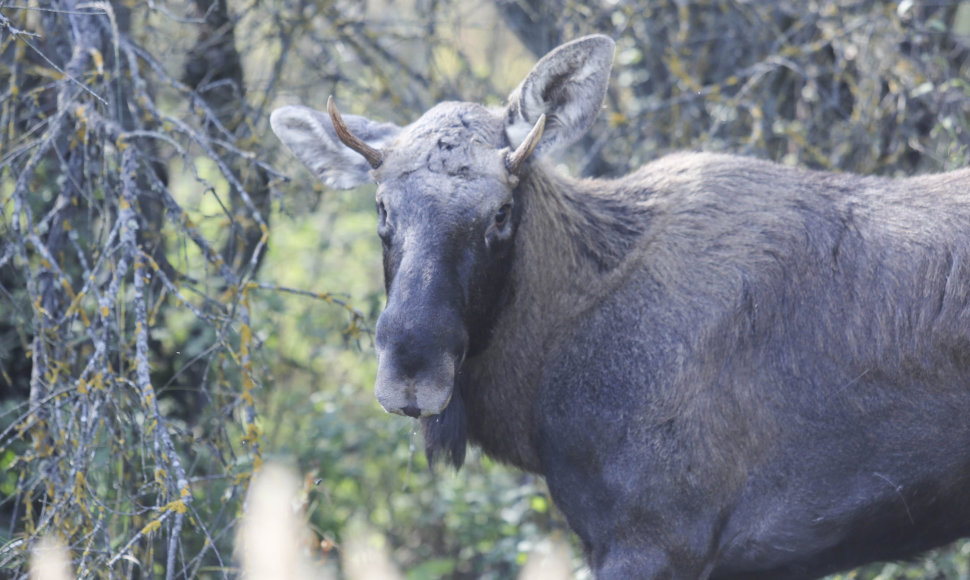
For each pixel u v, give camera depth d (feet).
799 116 43.98
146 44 38.75
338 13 41.45
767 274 25.58
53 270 28.37
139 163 32.68
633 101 48.60
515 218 25.54
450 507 41.63
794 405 25.36
